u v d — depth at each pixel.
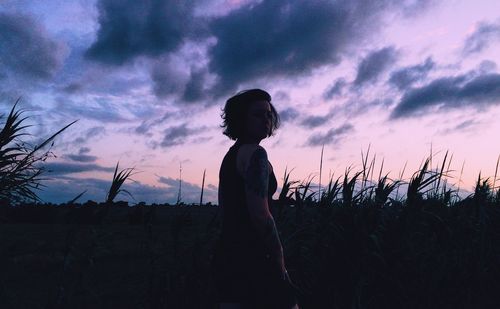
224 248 2.06
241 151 2.03
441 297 3.92
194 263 3.02
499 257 4.62
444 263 3.94
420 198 3.75
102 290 3.09
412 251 3.65
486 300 4.37
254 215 1.89
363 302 3.49
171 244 3.03
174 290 2.97
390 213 3.79
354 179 3.77
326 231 3.53
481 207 4.68
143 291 3.07
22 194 2.50
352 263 3.35
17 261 3.29
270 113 2.13
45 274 3.25
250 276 1.95
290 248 3.34
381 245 3.44
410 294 3.58
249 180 1.91
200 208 3.16
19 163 2.47
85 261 2.54
